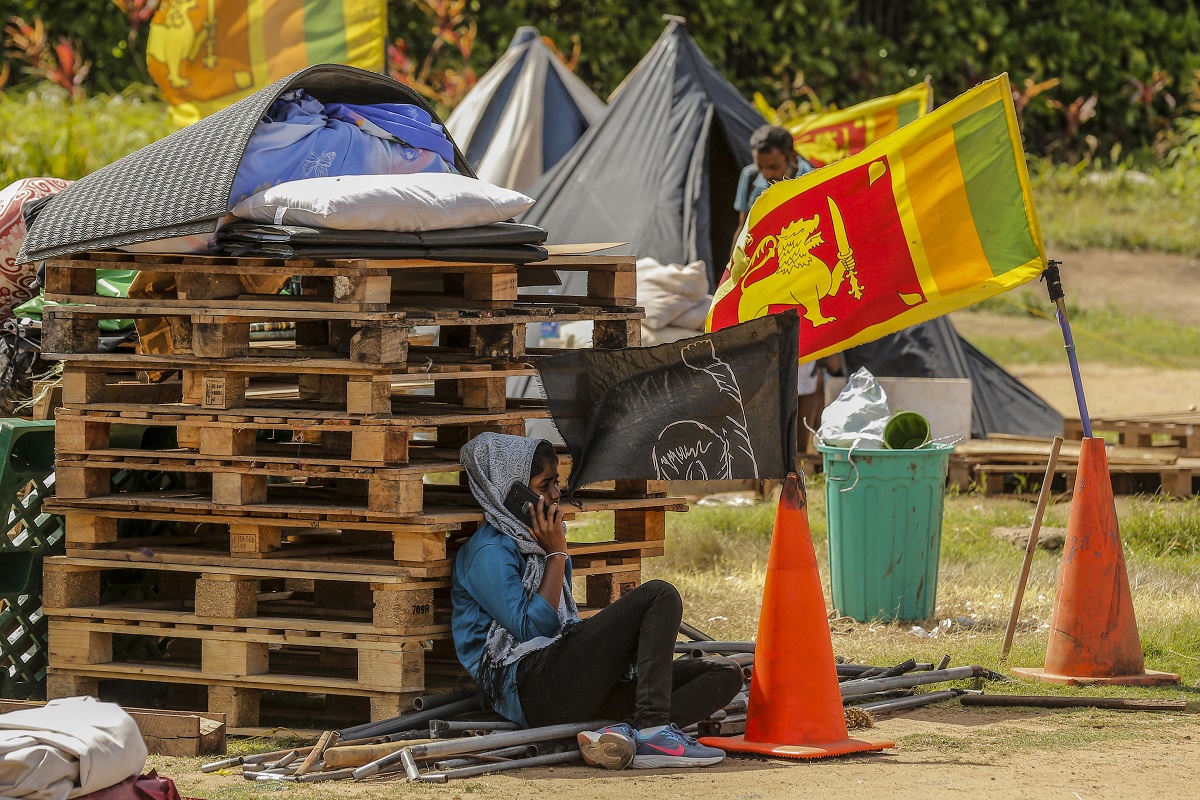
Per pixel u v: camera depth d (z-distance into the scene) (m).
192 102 47.19
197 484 23.95
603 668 19.83
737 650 24.94
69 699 17.05
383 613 20.56
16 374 29.09
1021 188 25.17
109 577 24.19
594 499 23.03
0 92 78.56
